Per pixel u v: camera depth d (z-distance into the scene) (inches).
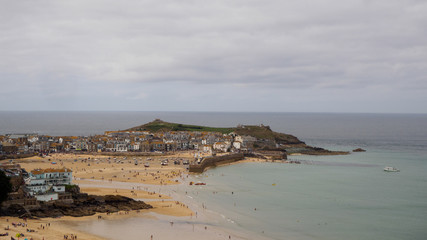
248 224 5462.6
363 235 5064.0
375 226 5442.9
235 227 5310.0
